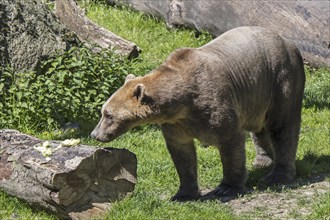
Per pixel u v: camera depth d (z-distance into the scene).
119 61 17.78
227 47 12.25
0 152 10.97
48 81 16.12
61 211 10.41
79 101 16.22
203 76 11.50
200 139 11.73
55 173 10.06
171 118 11.48
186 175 12.12
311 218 10.76
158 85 11.34
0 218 10.79
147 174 13.12
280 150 13.01
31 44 17.17
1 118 15.80
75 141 10.75
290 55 12.95
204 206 11.12
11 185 10.83
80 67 16.69
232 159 11.83
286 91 12.79
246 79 12.16
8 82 16.64
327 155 14.49
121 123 11.38
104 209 10.68
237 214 11.05
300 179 13.19
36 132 15.83
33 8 17.69
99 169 10.64
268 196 12.01
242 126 12.23
